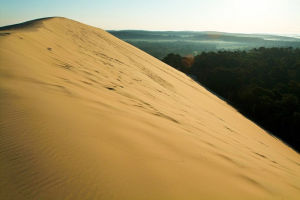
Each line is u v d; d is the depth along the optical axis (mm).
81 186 1498
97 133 2336
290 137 16344
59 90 3463
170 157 2377
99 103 3473
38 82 3527
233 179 2434
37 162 1619
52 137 1985
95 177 1623
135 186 1668
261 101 19828
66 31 13898
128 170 1846
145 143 2510
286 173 4109
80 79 4797
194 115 6230
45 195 1356
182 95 9727
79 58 7555
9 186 1362
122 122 2941
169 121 4113
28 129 2016
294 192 2895
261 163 3953
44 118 2297
